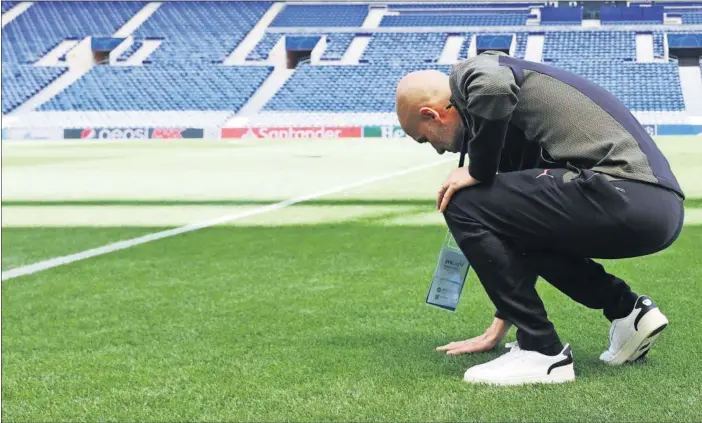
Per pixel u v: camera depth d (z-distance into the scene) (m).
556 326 2.92
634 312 2.35
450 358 2.54
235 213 7.24
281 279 4.05
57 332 3.04
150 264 4.61
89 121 24.97
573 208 2.17
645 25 26.91
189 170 12.35
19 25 30.27
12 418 2.07
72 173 12.05
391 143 19.30
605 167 2.18
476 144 2.15
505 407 2.03
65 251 5.14
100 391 2.29
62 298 3.69
